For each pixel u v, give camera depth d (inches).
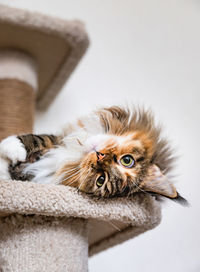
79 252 20.2
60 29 33.6
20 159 22.3
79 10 51.6
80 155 22.0
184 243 43.0
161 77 52.2
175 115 50.4
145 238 42.1
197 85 53.4
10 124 32.5
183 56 54.6
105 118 23.7
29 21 32.5
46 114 44.3
